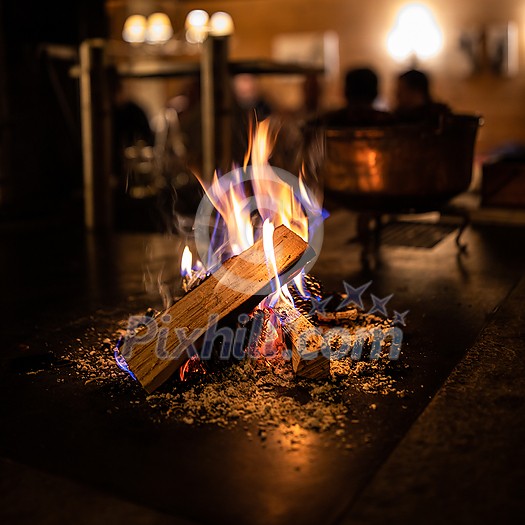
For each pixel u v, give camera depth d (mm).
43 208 6887
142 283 4156
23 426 2305
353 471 1983
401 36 9930
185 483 1948
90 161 5941
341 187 4398
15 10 6840
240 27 10828
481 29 9578
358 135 4195
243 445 2146
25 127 7098
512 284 3928
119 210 6984
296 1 10469
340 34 10336
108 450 2139
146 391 2529
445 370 2699
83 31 7613
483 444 2072
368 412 2344
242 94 8805
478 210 5914
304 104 7453
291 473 1982
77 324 3379
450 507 1775
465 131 4328
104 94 5914
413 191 4266
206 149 5918
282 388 2537
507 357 2748
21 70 6988
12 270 4555
